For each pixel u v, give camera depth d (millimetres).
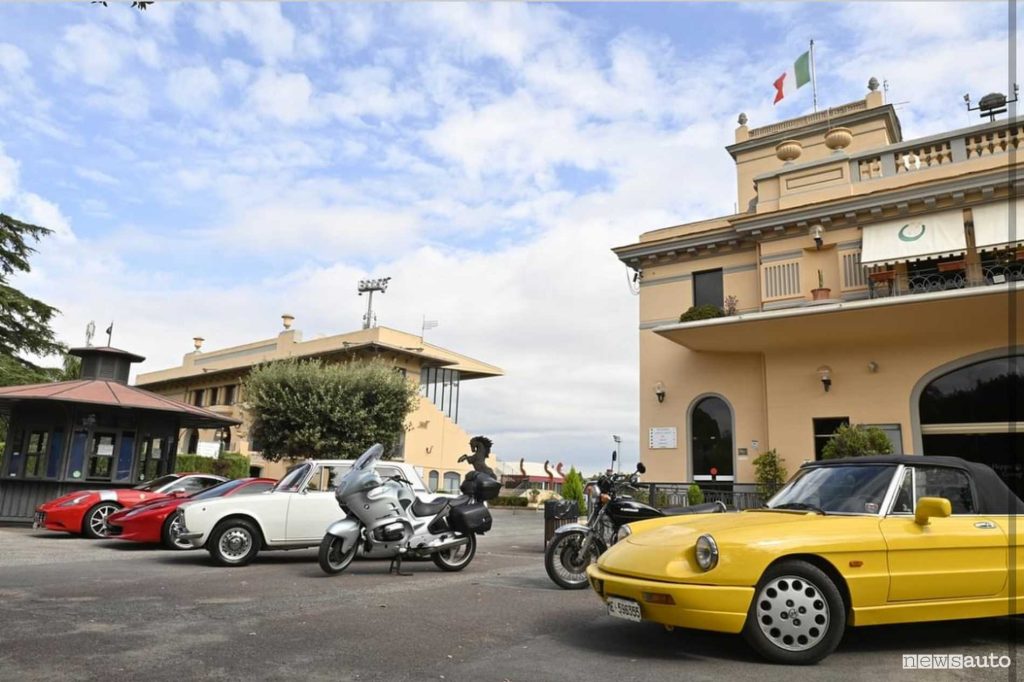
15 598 6254
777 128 22438
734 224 17938
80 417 16656
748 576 4410
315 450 23641
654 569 4617
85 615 5559
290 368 24844
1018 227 13961
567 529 7445
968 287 14438
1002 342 14297
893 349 15531
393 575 8445
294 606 6168
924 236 14961
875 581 4605
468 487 9258
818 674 4211
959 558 4832
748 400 17500
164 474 17688
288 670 4133
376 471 9680
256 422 24375
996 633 5371
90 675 3959
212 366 38812
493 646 4816
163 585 7211
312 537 9766
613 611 4855
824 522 4793
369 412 24328
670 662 4453
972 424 14453
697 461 18000
